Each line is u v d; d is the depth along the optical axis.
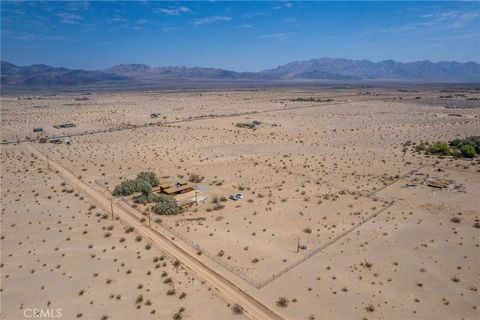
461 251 41.72
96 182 69.62
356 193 62.09
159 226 50.12
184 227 49.66
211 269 39.00
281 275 37.72
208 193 63.47
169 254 42.34
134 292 34.81
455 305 32.28
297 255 41.84
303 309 32.06
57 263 40.12
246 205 57.50
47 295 34.31
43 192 63.66
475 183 65.69
